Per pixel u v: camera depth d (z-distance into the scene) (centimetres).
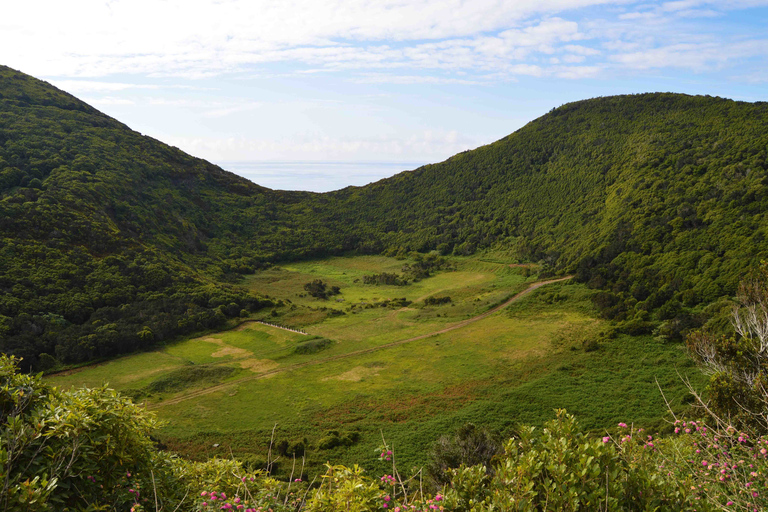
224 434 3366
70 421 596
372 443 3191
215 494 630
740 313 1914
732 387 1193
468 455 2155
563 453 568
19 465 561
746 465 664
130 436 682
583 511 524
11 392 638
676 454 726
